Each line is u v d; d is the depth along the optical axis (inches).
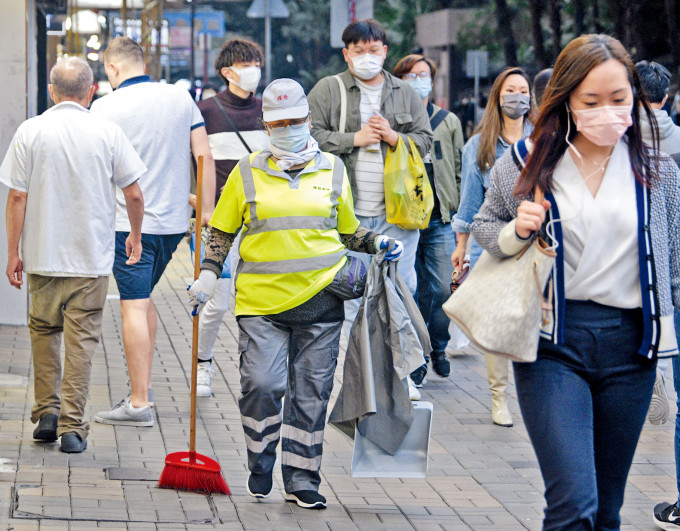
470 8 2298.2
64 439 506.9
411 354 434.9
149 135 565.6
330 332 447.2
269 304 438.3
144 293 569.0
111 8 1994.3
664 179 312.5
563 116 312.2
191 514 429.7
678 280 319.6
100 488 456.4
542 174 309.9
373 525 431.8
